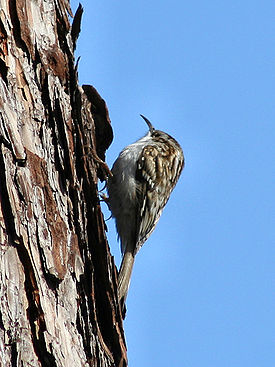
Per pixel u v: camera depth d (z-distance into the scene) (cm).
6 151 482
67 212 539
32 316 456
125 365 582
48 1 601
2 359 413
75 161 577
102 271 576
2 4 546
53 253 496
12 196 471
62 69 586
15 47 548
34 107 541
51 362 455
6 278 442
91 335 532
